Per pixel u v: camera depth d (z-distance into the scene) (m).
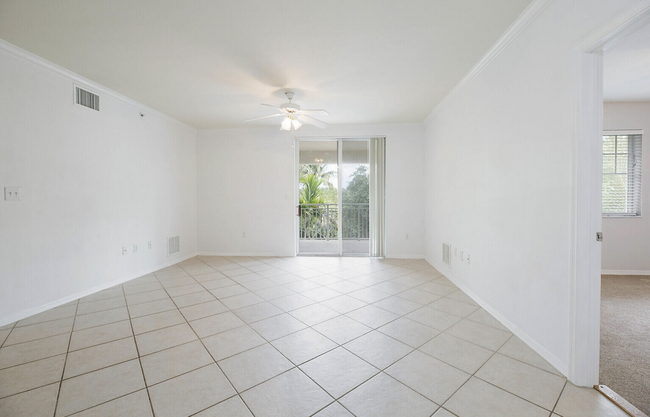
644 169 4.16
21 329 2.46
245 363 1.97
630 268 4.20
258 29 2.34
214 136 5.54
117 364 1.95
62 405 1.56
